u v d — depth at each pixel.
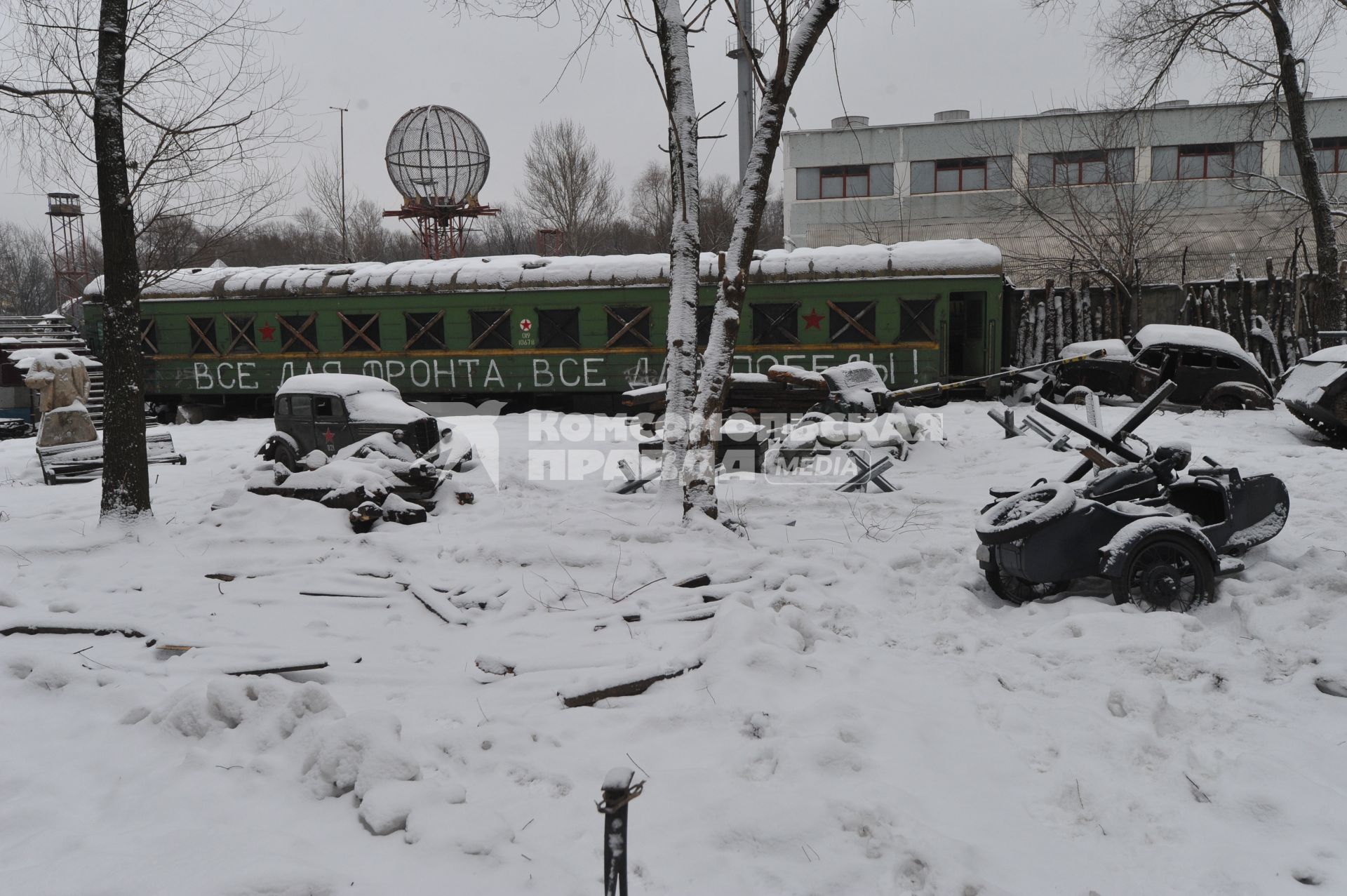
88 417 15.17
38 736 5.23
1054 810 4.15
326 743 4.47
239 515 10.20
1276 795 4.07
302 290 21.88
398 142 31.56
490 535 9.21
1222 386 16.94
